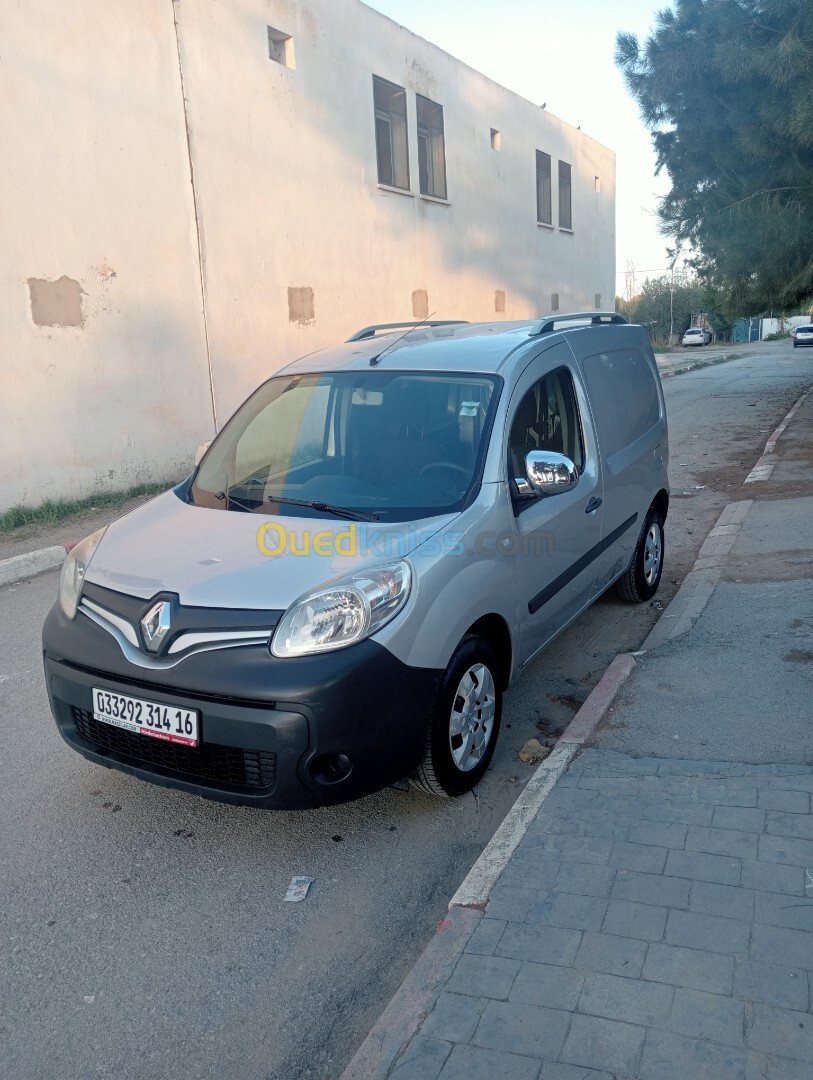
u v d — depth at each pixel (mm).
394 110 15930
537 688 4926
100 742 3490
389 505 3818
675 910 2742
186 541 3682
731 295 19766
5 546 8680
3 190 9328
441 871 3328
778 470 10273
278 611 3143
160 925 3072
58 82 9781
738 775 3475
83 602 3561
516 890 2900
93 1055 2525
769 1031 2277
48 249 9859
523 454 4207
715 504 9398
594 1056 2248
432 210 17250
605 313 5844
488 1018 2396
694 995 2410
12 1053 2537
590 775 3576
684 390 23906
